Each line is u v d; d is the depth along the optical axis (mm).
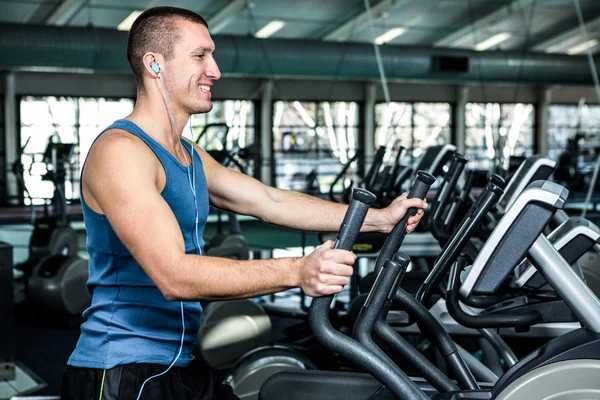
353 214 1196
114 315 1415
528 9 13547
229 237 5340
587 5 13625
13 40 10242
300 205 1673
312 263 1213
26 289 5180
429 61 13250
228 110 15781
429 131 17484
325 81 16438
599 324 1380
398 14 13383
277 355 2352
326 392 1705
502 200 2205
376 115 17031
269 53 11914
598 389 1318
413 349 1481
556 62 14195
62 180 5930
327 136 16547
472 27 14188
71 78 14492
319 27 13750
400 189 4473
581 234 1566
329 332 1267
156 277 1273
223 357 2891
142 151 1346
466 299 1800
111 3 11742
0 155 14047
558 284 1396
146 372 1400
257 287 1245
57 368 3957
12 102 14000
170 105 1436
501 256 1324
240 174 1691
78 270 5016
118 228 1294
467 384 1544
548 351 1386
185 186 1426
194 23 1437
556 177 15453
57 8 11648
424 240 3836
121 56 10914
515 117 18281
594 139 18844
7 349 3684
